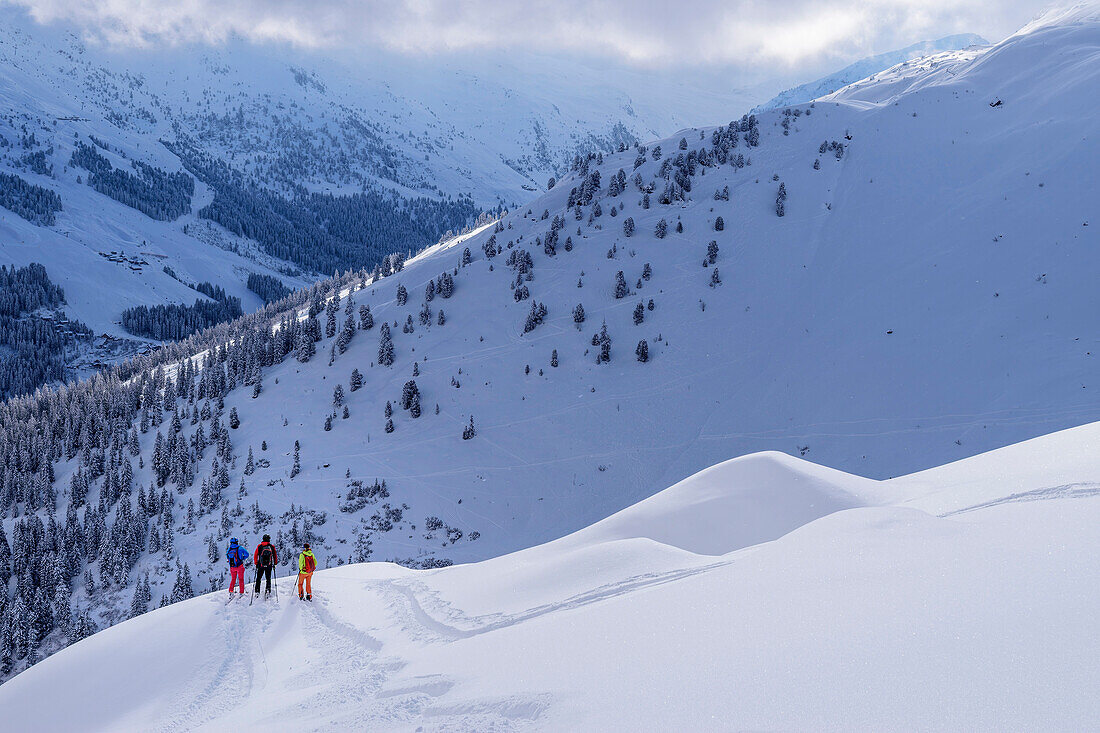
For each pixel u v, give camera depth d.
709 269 116.38
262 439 98.75
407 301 128.25
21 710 18.50
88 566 87.00
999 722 6.37
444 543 75.88
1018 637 7.89
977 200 110.94
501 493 83.19
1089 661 6.97
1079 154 109.25
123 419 116.88
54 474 114.50
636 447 87.62
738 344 101.06
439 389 103.25
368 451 93.12
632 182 144.12
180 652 20.03
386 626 20.30
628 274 119.56
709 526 25.73
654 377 98.69
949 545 12.30
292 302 194.38
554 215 144.75
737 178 136.12
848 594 10.99
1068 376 74.38
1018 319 86.44
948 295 95.56
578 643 12.45
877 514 15.39
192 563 77.19
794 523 24.59
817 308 103.44
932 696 7.11
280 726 13.05
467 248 142.38
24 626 75.88
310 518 80.69
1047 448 22.62
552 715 9.49
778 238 119.06
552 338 109.75
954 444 71.00
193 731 14.53
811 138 142.88
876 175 126.19
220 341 169.25
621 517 27.56
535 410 96.81
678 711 8.32
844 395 85.94
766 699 7.98
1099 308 82.62
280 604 23.70
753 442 83.31
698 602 12.86
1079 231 95.44
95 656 20.14
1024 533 11.98
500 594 19.97
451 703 11.16
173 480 95.19
